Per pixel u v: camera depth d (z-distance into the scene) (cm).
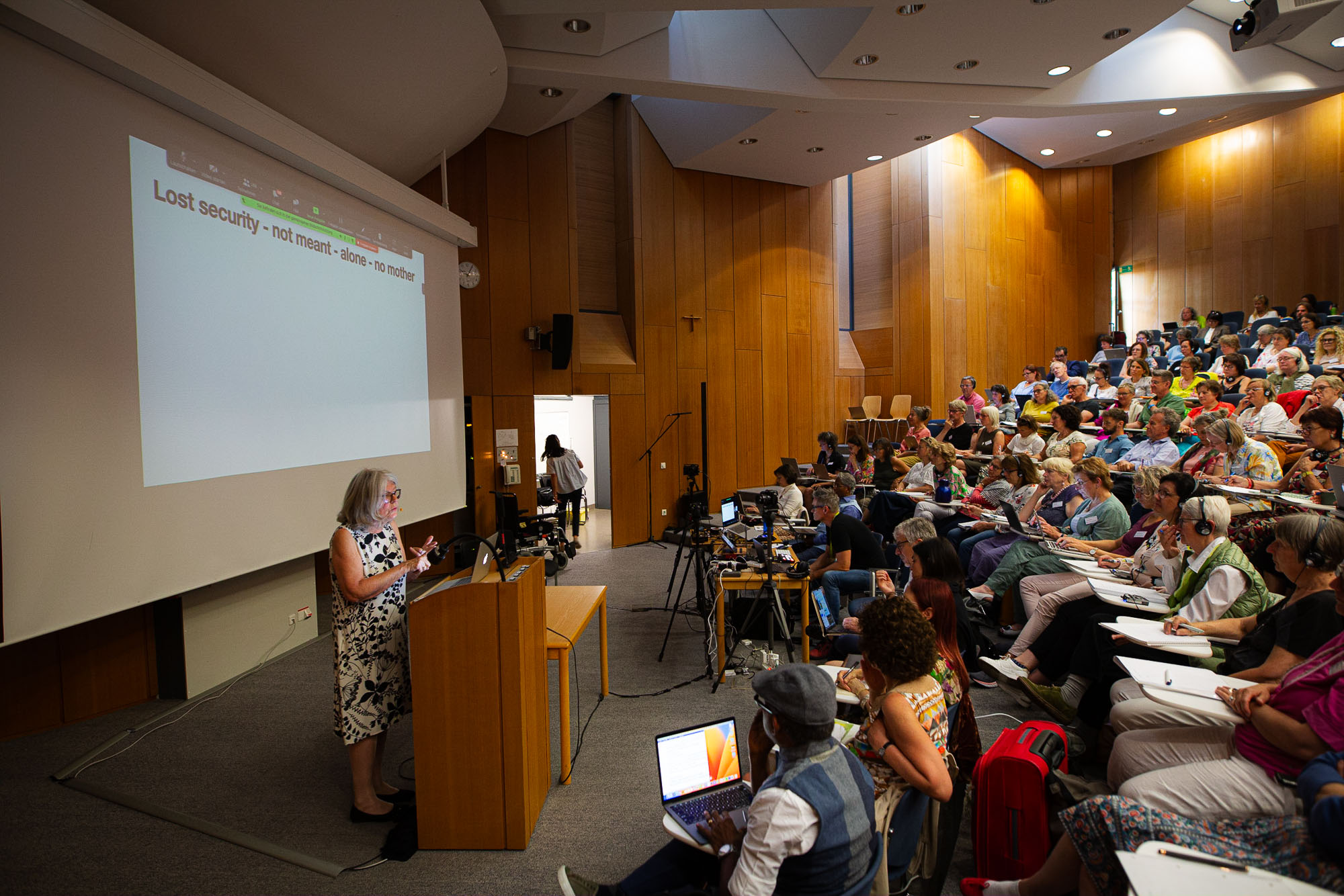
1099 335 1330
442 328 647
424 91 530
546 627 336
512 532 735
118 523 322
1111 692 298
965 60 634
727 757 230
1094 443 655
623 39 593
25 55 280
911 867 219
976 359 1141
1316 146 1270
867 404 1111
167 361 350
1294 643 233
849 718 279
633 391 897
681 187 943
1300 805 196
